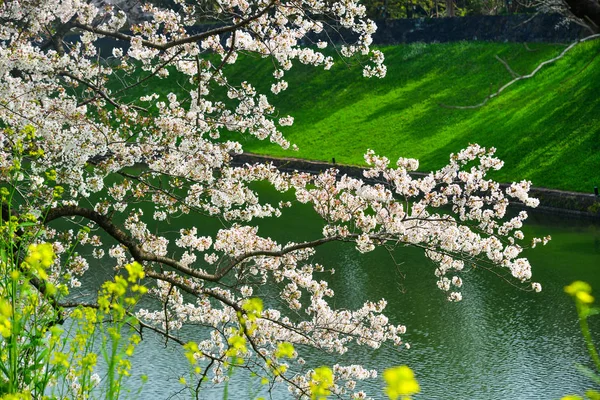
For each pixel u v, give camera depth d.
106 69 10.44
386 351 18.72
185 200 9.95
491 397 16.03
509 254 10.20
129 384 15.89
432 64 50.19
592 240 27.50
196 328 19.22
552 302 21.80
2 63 8.64
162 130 9.73
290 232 29.39
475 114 42.81
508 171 35.97
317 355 18.23
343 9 10.67
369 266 25.72
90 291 20.50
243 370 16.78
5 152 8.47
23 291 3.48
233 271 22.69
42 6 9.38
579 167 34.03
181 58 10.32
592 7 4.21
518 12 47.56
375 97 49.22
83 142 8.83
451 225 10.09
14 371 3.25
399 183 10.12
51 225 28.31
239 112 10.91
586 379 16.75
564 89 40.47
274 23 10.78
